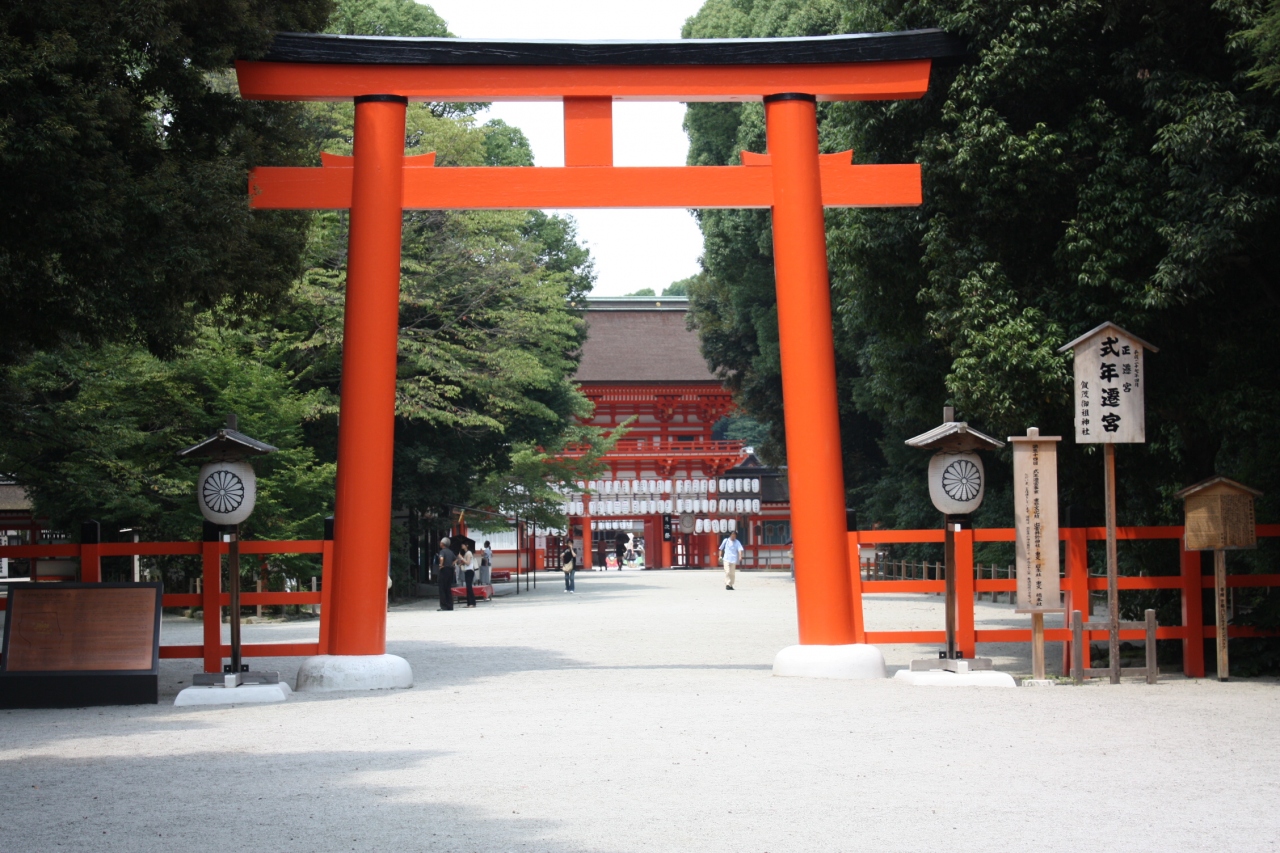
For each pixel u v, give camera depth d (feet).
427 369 105.09
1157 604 50.21
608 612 87.71
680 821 20.93
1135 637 42.70
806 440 43.37
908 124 47.75
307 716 34.55
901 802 22.34
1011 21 42.55
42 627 38.75
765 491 217.15
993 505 103.09
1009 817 21.15
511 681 42.78
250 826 21.01
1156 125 42.65
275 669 50.75
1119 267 42.45
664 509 210.59
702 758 26.78
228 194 37.58
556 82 43.86
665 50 43.88
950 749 27.78
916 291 50.01
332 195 43.39
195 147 41.16
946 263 45.11
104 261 34.58
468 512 134.92
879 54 44.19
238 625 40.19
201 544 41.96
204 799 23.25
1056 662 49.62
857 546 43.57
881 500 123.54
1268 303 43.96
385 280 42.75
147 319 36.68
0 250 34.50
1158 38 41.57
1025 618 76.48
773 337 128.36
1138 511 53.88
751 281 125.90
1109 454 41.09
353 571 41.73
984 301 43.68
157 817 21.80
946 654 41.75
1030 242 45.68
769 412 144.87
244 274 43.50
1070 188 43.93
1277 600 43.32
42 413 76.18
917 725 31.32
